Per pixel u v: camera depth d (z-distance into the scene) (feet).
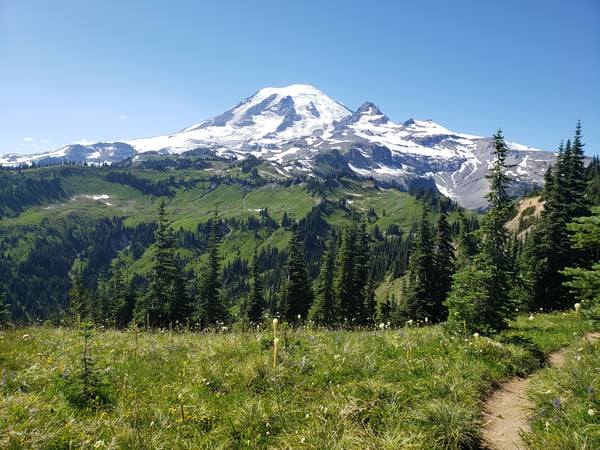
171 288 143.02
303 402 21.77
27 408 18.97
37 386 23.58
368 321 152.87
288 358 27.78
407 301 137.49
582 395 21.86
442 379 24.00
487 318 38.06
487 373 27.84
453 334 37.35
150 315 130.72
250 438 17.98
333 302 155.53
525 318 57.93
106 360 29.48
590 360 26.78
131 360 30.78
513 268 39.09
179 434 17.79
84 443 16.40
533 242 115.14
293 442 17.31
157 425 18.56
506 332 41.57
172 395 22.41
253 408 19.97
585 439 16.60
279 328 37.40
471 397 23.06
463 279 38.99
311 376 25.53
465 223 70.38
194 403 21.08
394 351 31.60
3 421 17.28
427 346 33.88
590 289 27.30
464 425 18.80
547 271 105.70
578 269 27.76
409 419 19.27
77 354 26.96
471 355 30.91
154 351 33.81
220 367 27.12
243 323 48.06
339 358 28.22
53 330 49.75
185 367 27.73
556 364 32.22
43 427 17.49
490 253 39.45
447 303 39.73
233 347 32.78
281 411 20.11
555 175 114.83
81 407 20.93
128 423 18.37
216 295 158.92
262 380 24.34
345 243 167.12
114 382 24.63
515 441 19.08
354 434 17.83
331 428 18.22
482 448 18.39
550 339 40.22
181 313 138.92
